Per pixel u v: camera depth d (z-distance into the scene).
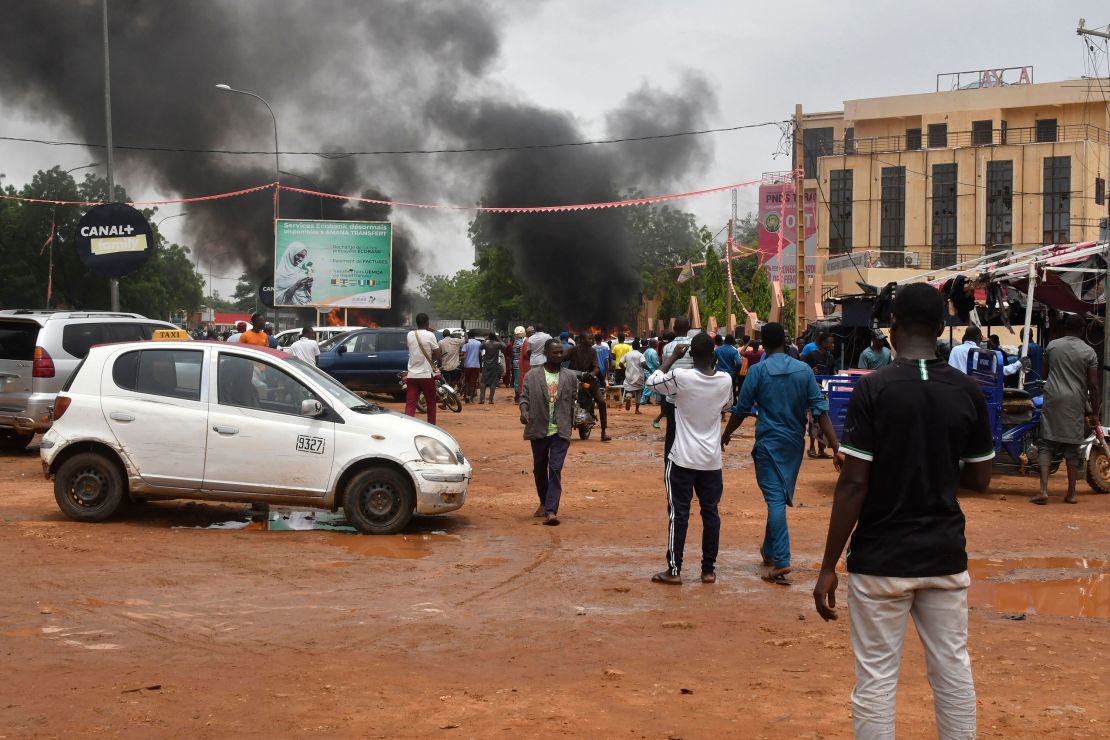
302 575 7.71
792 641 6.05
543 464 10.38
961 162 65.25
